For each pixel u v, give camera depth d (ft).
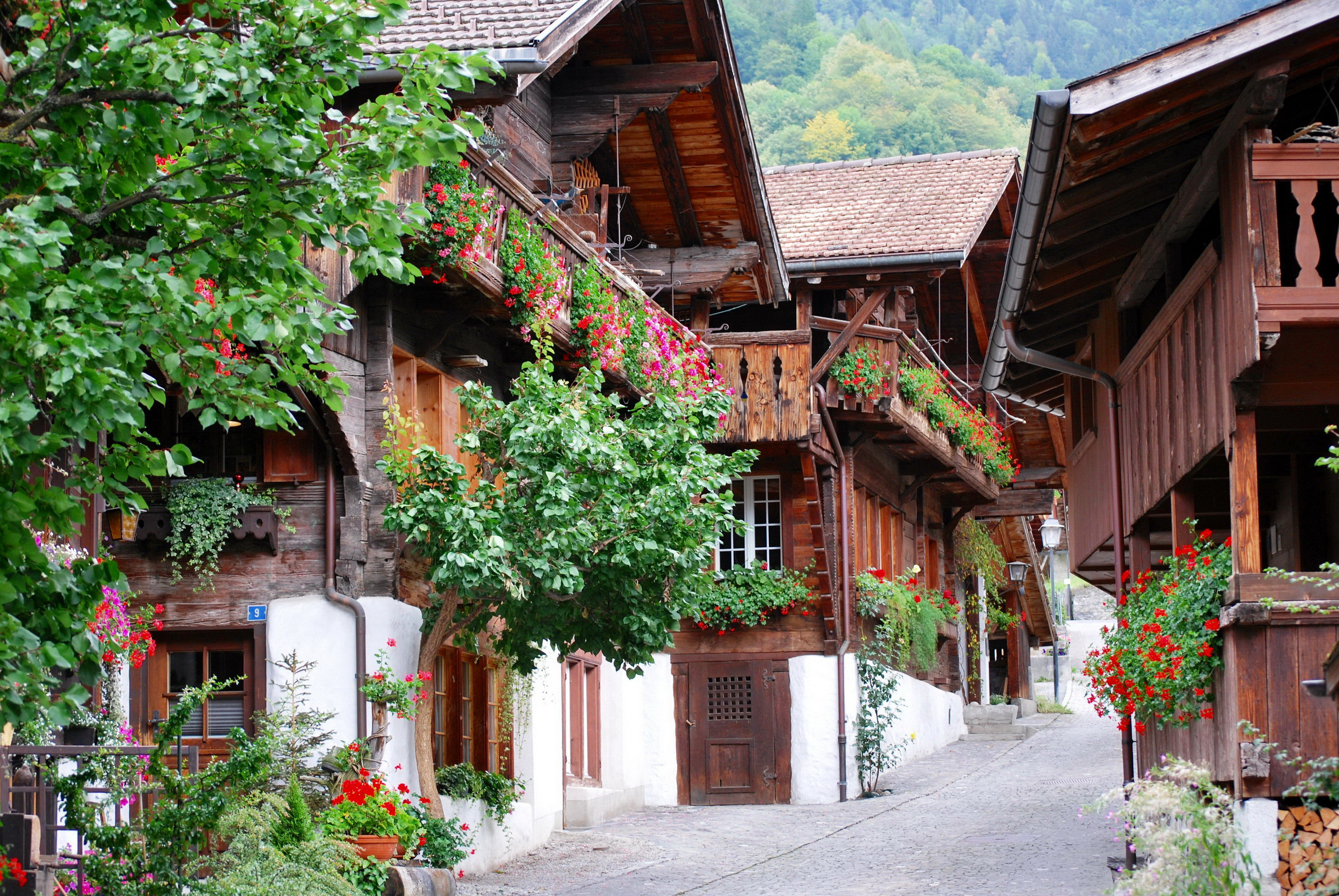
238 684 43.32
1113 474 46.03
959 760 79.41
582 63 60.08
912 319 80.59
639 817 62.39
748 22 281.33
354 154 23.88
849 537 70.44
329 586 42.83
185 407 44.37
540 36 43.88
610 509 42.09
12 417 19.06
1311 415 41.65
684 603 43.42
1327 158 32.27
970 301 83.56
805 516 69.41
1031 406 61.77
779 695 68.28
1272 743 31.91
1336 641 32.58
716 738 68.39
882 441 74.90
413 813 40.98
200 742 43.11
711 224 66.69
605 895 42.09
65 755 29.30
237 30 24.36
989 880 41.96
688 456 43.93
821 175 79.82
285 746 38.81
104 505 35.01
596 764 63.36
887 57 269.44
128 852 28.22
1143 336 42.55
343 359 42.68
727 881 44.34
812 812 62.28
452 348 49.21
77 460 22.76
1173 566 38.09
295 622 42.91
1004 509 93.56
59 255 19.15
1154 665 35.68
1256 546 33.32
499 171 44.29
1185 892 23.61
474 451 42.50
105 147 23.04
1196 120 35.40
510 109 54.44
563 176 58.59
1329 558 43.24
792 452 69.87
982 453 82.33
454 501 40.93
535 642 46.44
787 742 67.87
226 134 23.22
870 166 80.02
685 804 68.23
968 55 394.93
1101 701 42.42
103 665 32.32
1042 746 84.94
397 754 42.70
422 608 45.27
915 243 67.67
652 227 67.15
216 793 29.25
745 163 62.64
